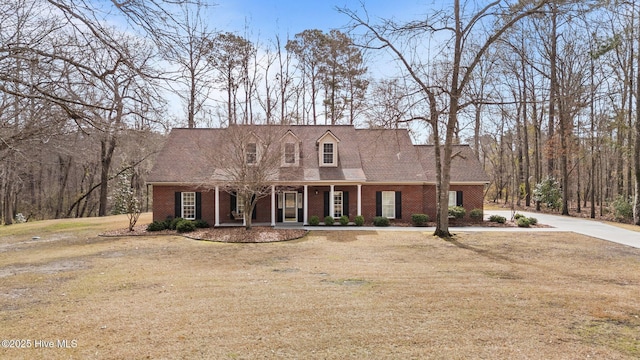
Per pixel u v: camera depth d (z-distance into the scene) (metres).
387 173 23.89
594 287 9.61
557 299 8.50
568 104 28.66
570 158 32.91
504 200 50.12
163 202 22.23
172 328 6.64
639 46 23.16
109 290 9.33
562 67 29.91
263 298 8.52
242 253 14.65
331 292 9.05
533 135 40.41
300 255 14.18
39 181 35.78
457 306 7.95
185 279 10.46
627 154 26.92
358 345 5.91
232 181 19.33
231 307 7.86
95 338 6.20
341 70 38.78
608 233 19.22
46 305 8.09
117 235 19.42
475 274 11.07
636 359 5.47
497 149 51.06
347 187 23.52
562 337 6.29
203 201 22.50
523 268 11.90
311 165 23.83
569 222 24.30
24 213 39.50
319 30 38.12
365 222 23.41
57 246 16.75
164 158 23.20
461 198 24.23
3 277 10.89
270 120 20.89
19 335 6.35
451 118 17.78
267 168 19.53
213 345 5.91
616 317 7.30
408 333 6.41
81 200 40.41
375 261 13.03
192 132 24.89
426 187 24.08
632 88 25.11
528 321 7.05
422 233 19.45
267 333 6.41
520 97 36.94
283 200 23.53
